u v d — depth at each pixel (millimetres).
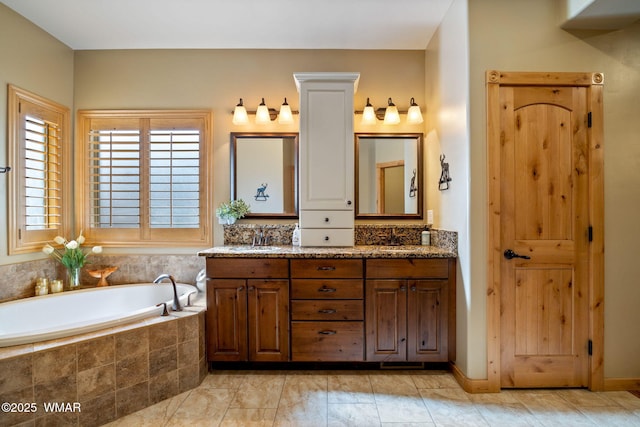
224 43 2861
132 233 2941
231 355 2326
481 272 2098
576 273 2111
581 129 2113
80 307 2596
